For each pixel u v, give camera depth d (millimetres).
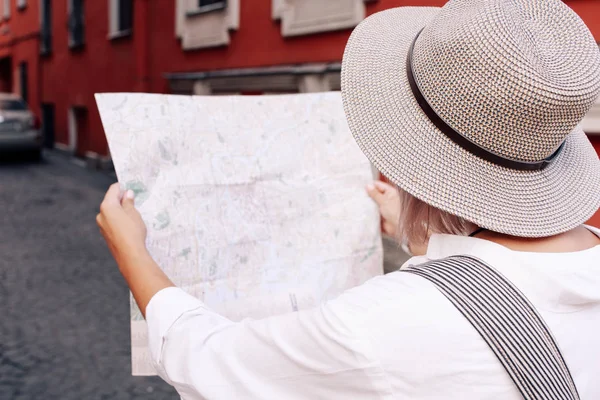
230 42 5848
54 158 11219
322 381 624
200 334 727
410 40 807
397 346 591
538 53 648
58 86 11867
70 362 2939
